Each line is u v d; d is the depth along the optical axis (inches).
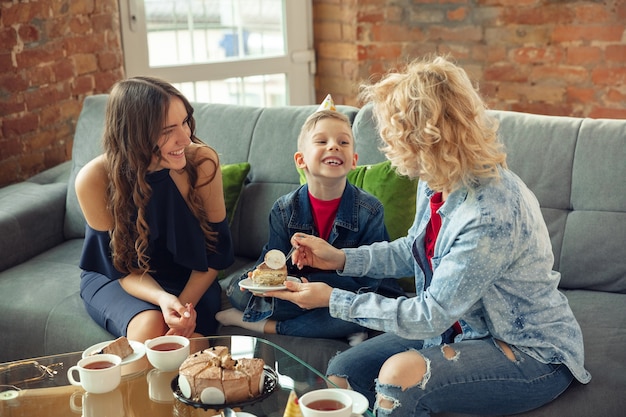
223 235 95.9
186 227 93.3
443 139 68.3
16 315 97.0
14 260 108.7
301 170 102.7
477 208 69.3
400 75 71.7
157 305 89.4
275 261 81.4
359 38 160.9
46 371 71.7
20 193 115.7
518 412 73.2
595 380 75.2
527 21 147.7
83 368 66.7
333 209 94.0
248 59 164.7
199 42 161.3
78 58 142.3
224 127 110.7
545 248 73.4
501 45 151.2
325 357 85.9
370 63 161.8
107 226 92.5
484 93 155.3
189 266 93.3
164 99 87.7
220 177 95.9
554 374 72.7
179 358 68.9
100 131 116.4
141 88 88.4
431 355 72.1
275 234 96.0
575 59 145.9
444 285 70.4
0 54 128.8
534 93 151.2
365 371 77.8
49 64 137.0
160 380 68.7
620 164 92.4
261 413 63.5
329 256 83.6
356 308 74.4
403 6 156.0
